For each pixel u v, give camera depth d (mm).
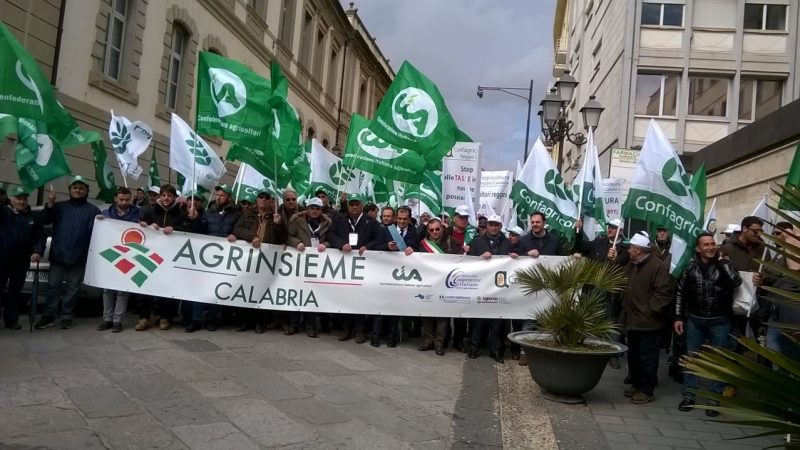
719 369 2297
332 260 7707
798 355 2697
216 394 5125
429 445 4457
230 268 7574
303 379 5816
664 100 21984
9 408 4457
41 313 7773
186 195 9445
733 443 4875
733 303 6004
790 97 21375
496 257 7566
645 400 6020
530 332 6477
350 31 34000
